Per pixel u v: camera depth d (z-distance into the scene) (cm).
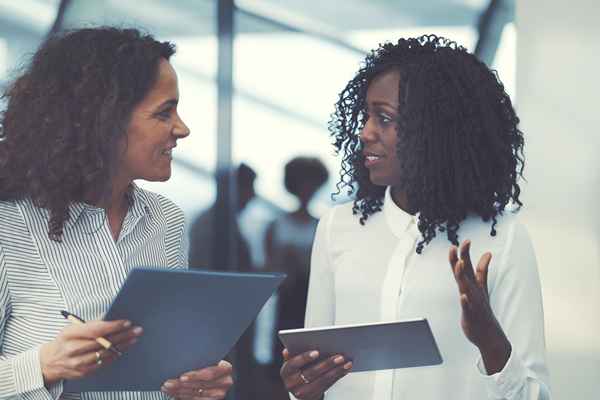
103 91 278
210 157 608
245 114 606
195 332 265
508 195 326
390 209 330
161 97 287
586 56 511
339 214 342
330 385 303
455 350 314
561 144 513
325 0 601
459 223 323
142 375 270
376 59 337
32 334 272
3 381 258
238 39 607
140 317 252
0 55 603
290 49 604
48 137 275
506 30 587
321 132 603
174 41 608
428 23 594
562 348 510
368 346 288
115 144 282
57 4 604
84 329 249
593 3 509
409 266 321
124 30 291
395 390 314
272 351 603
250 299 265
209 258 608
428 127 318
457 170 318
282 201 605
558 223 512
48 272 276
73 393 274
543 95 517
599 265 505
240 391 602
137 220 294
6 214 276
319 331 284
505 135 329
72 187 277
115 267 283
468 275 279
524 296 314
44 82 280
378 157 325
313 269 343
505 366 291
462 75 323
